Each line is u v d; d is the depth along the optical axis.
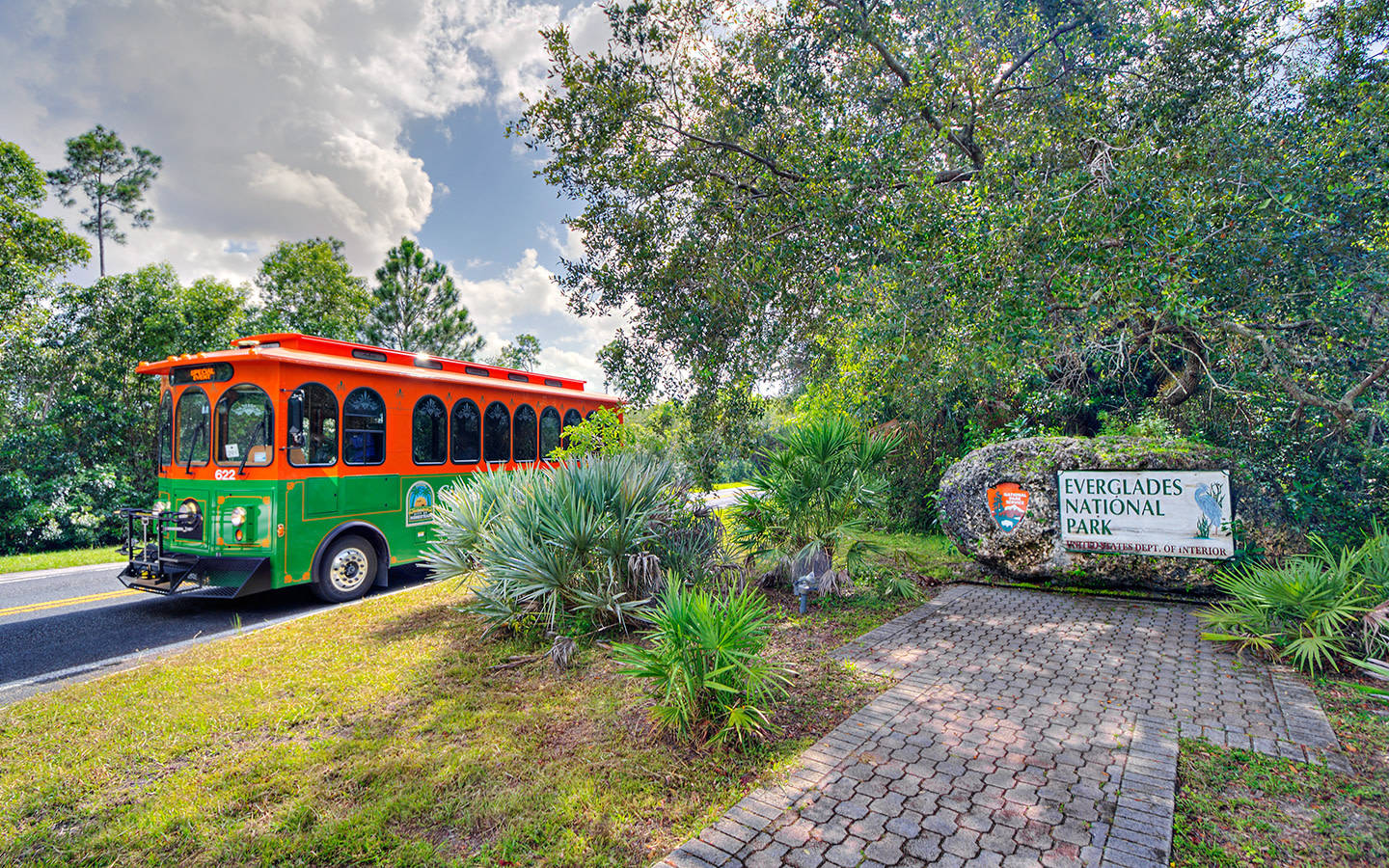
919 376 8.47
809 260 7.57
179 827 2.98
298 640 5.91
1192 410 9.26
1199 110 7.47
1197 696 4.36
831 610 6.81
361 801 3.20
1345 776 3.25
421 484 9.13
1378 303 6.36
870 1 8.24
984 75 8.12
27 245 16.77
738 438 8.44
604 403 12.52
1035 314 6.24
